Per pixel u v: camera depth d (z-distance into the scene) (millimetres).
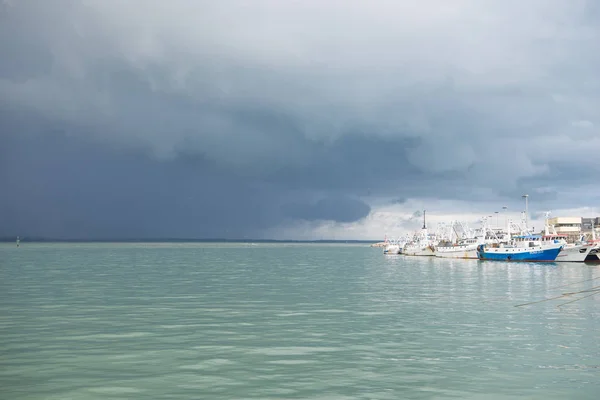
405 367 29781
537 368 29547
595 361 31094
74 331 40938
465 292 73125
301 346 35406
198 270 128500
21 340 37312
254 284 86375
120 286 80625
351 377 27719
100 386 25938
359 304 58781
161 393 24906
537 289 77562
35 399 23891
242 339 37844
